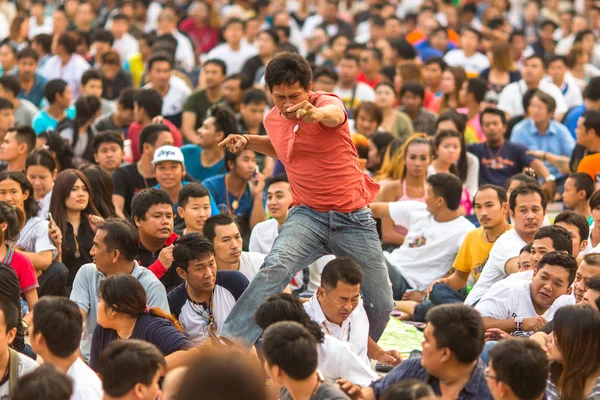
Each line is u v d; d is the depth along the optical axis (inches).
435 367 225.8
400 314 379.9
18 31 788.0
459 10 929.5
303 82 258.2
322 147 268.7
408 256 395.9
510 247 342.3
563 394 242.1
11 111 499.5
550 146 552.7
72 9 898.7
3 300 246.2
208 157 485.7
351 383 236.8
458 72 620.4
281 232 281.0
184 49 779.4
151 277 300.2
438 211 392.5
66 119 521.0
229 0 1010.7
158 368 208.2
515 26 987.9
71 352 233.5
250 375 137.9
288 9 1014.4
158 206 328.8
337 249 282.0
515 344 216.2
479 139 572.7
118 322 267.1
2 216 326.6
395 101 618.2
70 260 366.3
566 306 243.1
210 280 295.3
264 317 250.4
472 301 343.6
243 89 589.6
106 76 661.3
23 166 444.1
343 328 283.4
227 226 323.9
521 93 631.2
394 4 994.1
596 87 547.2
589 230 362.3
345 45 770.8
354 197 277.7
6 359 242.1
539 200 343.0
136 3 904.9
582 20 858.1
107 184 385.1
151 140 422.6
